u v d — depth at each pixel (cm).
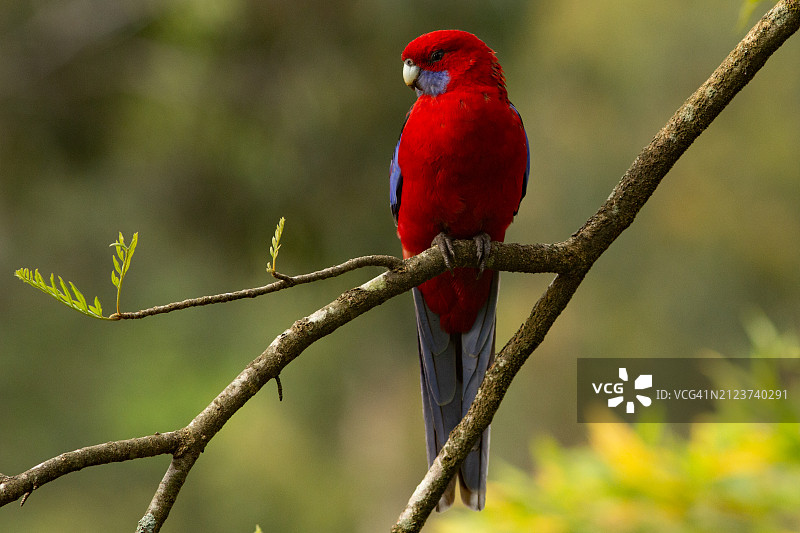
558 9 1567
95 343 1362
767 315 1469
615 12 1567
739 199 1516
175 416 1336
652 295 1533
